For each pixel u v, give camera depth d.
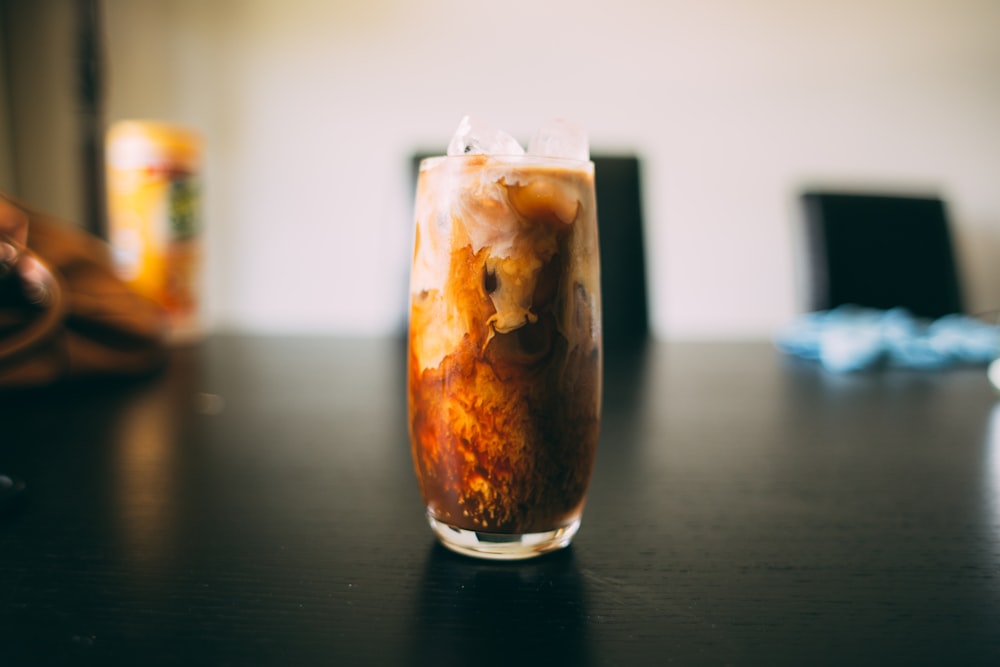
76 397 0.57
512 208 0.31
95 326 0.60
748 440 0.48
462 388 0.32
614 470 0.42
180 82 1.29
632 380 0.68
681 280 1.38
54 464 0.42
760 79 1.34
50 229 0.58
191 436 0.47
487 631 0.27
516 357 0.31
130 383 0.63
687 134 1.35
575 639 0.27
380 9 1.30
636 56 1.33
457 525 0.32
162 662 0.25
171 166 0.80
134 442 0.46
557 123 0.33
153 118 1.29
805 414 0.54
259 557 0.32
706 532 0.34
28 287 0.54
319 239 1.34
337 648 0.26
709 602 0.29
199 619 0.27
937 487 0.40
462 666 0.25
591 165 0.33
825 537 0.34
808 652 0.26
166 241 0.81
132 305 0.63
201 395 0.59
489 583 0.30
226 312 1.35
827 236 1.07
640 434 0.49
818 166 1.37
